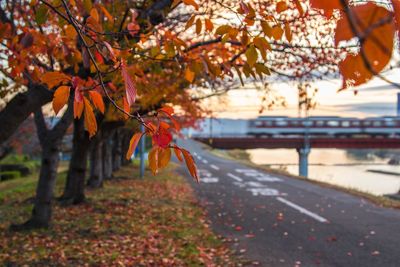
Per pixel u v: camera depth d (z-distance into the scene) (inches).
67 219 455.8
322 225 456.8
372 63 25.4
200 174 1081.4
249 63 102.0
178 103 526.6
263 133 2281.0
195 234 409.7
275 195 711.7
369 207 576.7
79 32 94.3
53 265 289.4
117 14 222.7
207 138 2327.8
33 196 605.9
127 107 79.7
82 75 218.7
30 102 207.6
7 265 284.0
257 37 101.3
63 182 840.3
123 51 130.1
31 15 236.4
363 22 25.7
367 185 1411.2
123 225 430.9
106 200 582.9
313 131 2228.1
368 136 2234.3
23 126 868.6
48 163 409.1
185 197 675.4
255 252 349.1
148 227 428.8
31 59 175.8
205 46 213.2
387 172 1994.3
